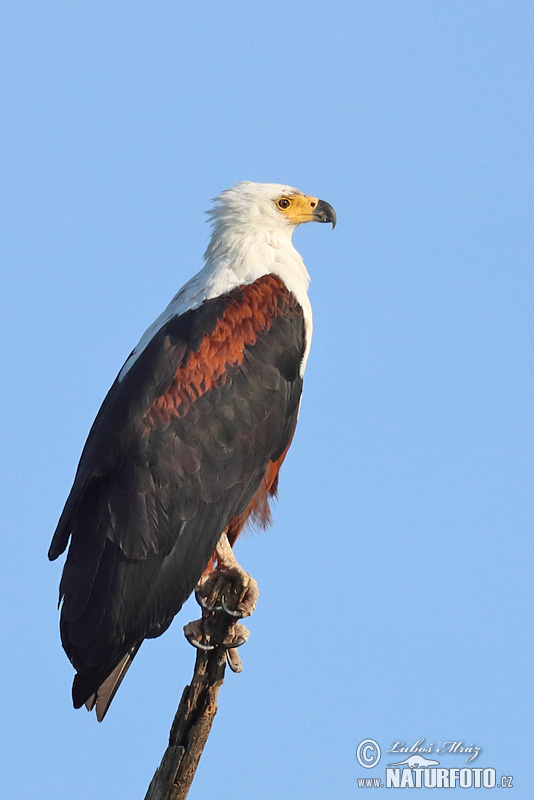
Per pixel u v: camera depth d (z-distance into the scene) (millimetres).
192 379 12852
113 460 12484
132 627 12148
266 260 14227
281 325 13617
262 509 14156
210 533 12742
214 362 13008
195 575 12664
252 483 13234
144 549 12172
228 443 12891
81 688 11836
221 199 14711
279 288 13875
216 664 11047
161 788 10773
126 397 12766
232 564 13000
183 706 10961
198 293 13812
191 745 10828
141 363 13062
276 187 14773
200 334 13109
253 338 13359
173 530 12422
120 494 12289
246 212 14453
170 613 12500
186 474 12547
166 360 12898
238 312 13430
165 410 12664
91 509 12367
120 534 12133
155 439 12523
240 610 11039
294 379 13703
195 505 12586
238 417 12977
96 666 11844
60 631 12016
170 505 12414
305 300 14141
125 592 12055
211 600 11016
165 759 10859
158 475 12406
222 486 12828
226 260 14195
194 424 12719
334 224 14805
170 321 13500
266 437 13273
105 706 11969
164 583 12367
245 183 14891
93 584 11977
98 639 11844
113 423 12656
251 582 11164
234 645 11031
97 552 12109
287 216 14570
